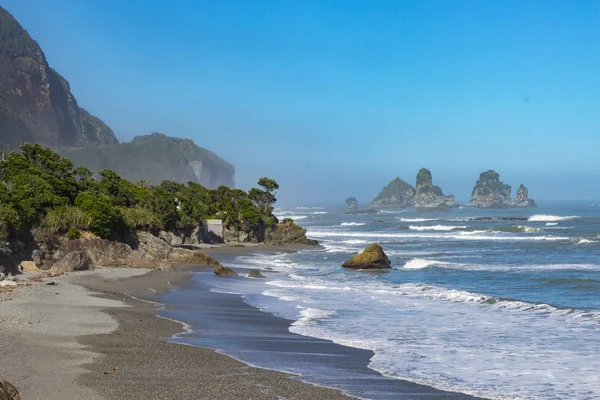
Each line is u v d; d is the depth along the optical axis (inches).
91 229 1908.2
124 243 2007.9
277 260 2581.2
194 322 970.1
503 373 667.4
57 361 621.9
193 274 1788.9
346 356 745.0
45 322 840.3
